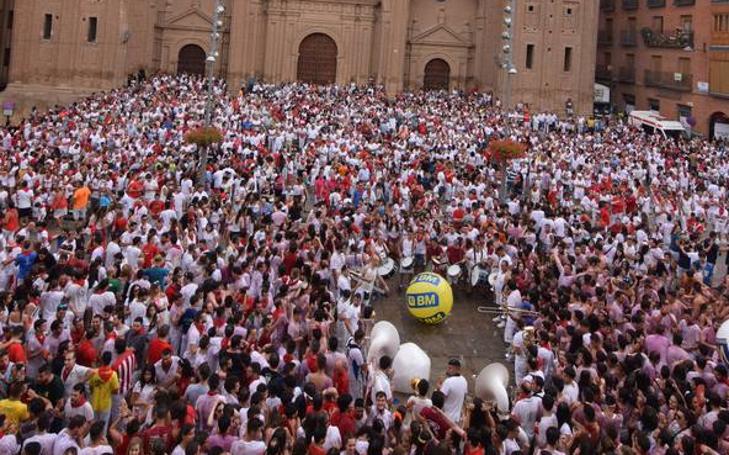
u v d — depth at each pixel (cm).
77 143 3155
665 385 1232
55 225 2428
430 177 3247
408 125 4488
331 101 5094
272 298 1575
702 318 1564
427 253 2259
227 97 4931
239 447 945
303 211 2800
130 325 1423
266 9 6266
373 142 3741
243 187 2634
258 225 2134
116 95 4619
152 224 2059
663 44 5978
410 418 1152
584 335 1449
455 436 1055
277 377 1142
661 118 5547
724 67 5262
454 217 2455
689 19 5706
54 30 5250
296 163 3192
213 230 2027
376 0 6312
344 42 6347
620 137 4706
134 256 1741
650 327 1536
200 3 6359
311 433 987
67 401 1057
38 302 1425
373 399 1148
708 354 1430
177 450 930
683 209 2961
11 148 3008
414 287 1981
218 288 1508
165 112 4066
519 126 4812
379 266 2127
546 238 2300
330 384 1201
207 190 2595
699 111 5562
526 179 3253
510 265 1977
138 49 5975
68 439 924
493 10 6222
